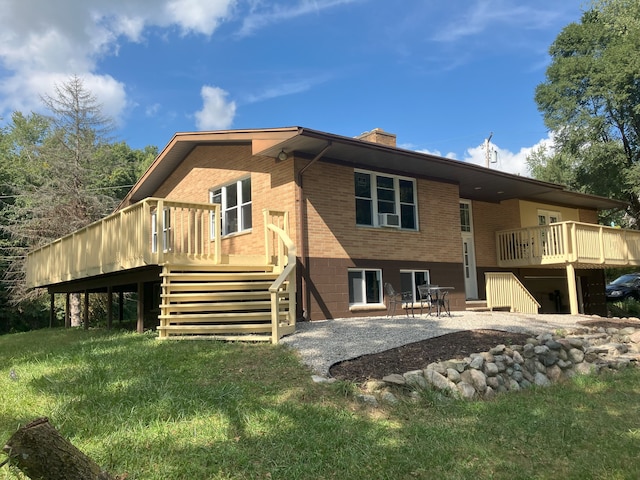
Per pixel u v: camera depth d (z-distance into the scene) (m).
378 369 6.44
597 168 23.95
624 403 6.05
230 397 5.16
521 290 14.48
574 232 14.88
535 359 7.52
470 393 6.14
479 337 8.26
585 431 4.90
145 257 8.98
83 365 6.66
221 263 10.05
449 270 14.07
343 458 3.97
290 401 5.25
